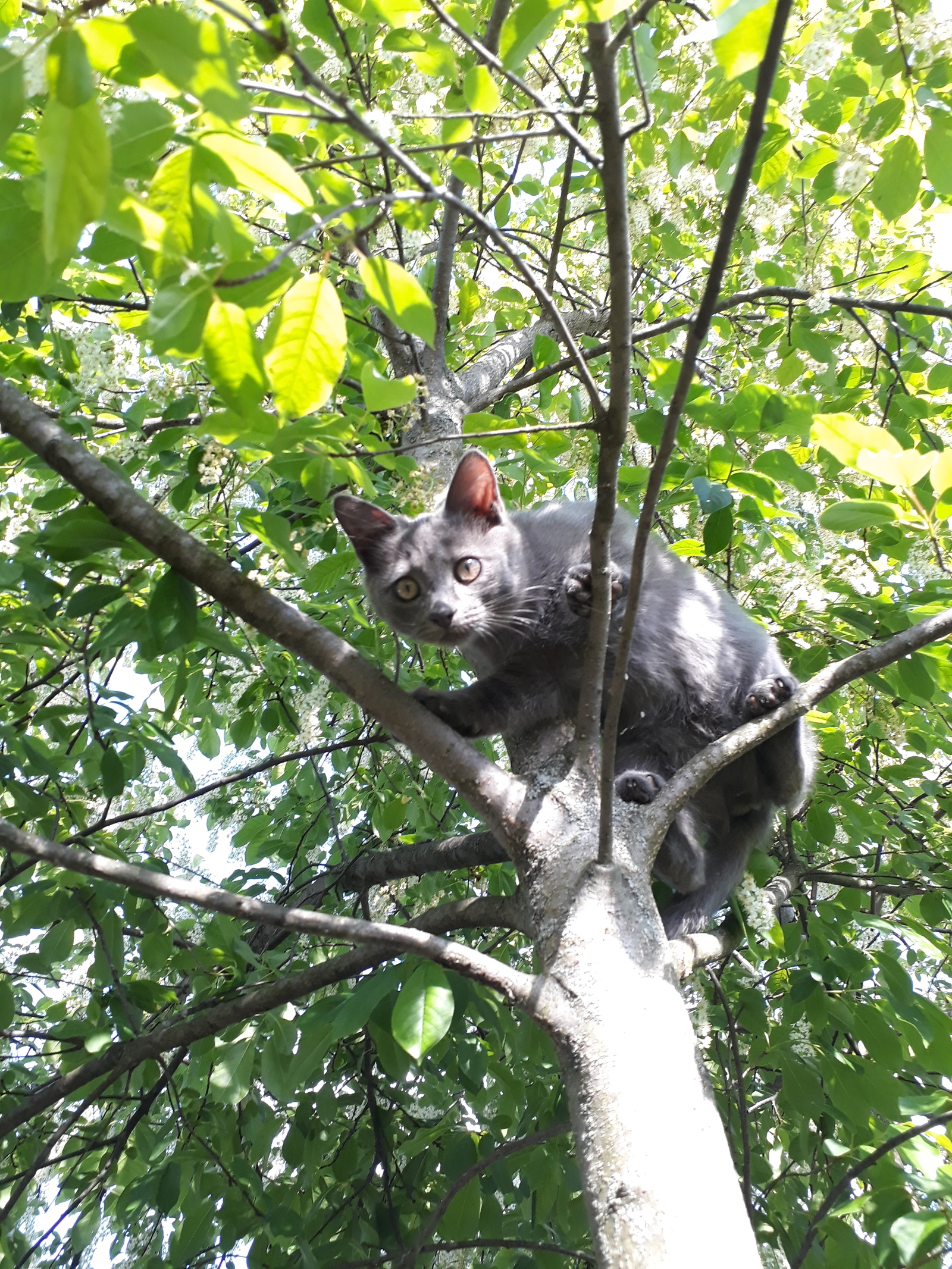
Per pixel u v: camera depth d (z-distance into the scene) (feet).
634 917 6.40
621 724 10.65
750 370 13.65
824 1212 7.95
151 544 6.89
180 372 9.60
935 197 13.19
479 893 13.67
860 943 12.84
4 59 3.54
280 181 4.32
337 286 12.13
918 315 14.03
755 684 10.68
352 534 11.02
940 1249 6.97
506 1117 10.80
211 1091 10.67
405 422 9.36
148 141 4.07
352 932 6.56
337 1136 12.02
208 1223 10.09
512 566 10.77
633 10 7.83
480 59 8.11
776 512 11.17
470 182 6.37
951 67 8.83
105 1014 10.68
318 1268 9.05
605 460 5.70
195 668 13.35
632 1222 4.97
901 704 13.12
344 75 10.14
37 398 12.37
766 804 11.32
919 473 7.43
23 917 10.11
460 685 13.80
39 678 11.99
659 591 10.76
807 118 10.89
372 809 13.97
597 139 11.03
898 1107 9.09
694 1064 5.83
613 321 5.03
